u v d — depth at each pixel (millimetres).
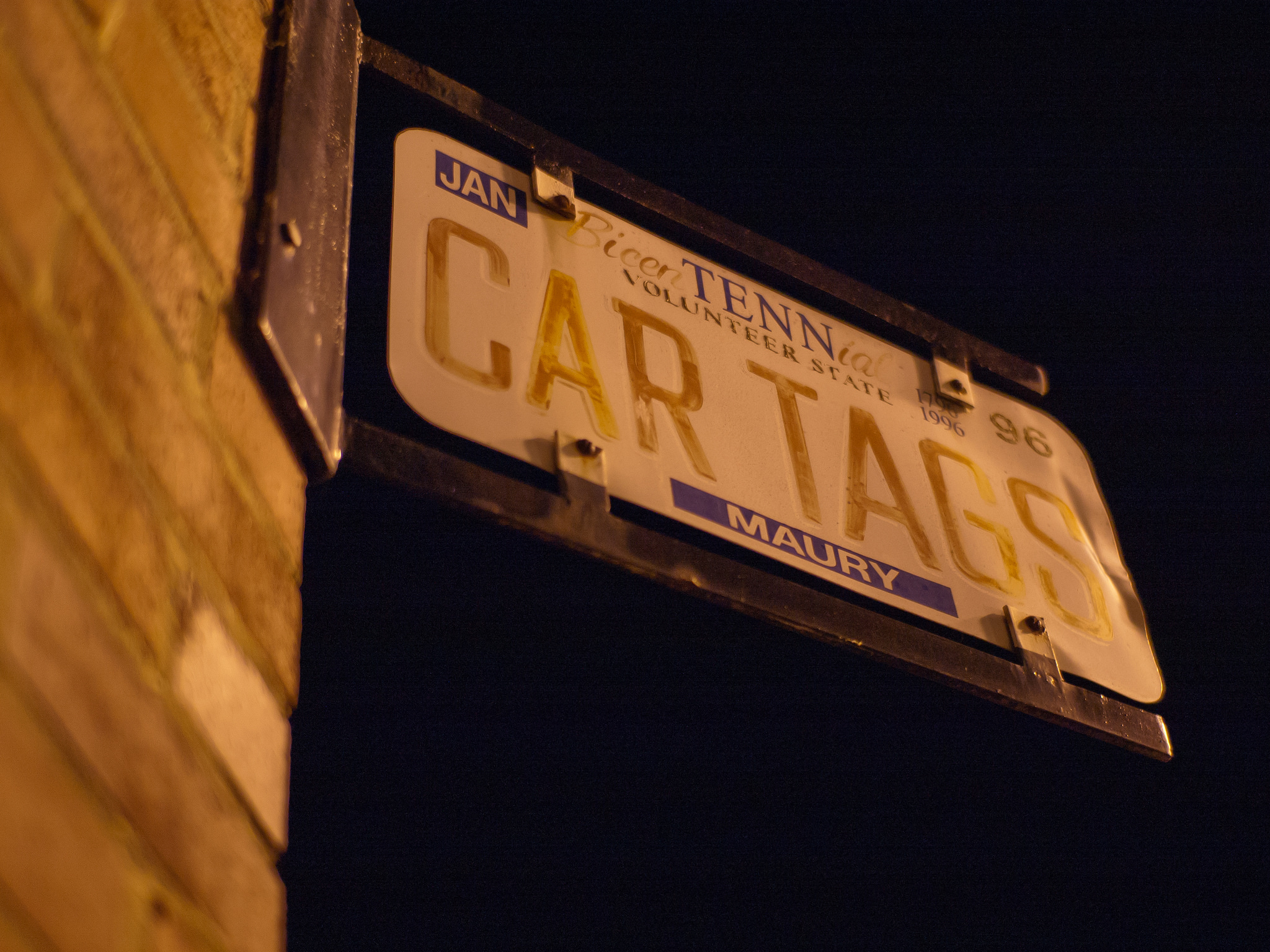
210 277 1376
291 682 1382
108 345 1125
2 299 977
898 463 2307
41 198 1071
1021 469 2537
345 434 1610
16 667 890
